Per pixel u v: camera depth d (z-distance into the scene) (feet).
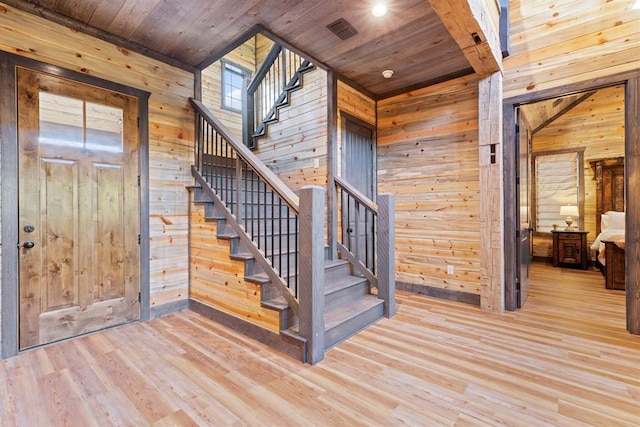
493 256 10.65
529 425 5.17
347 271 11.62
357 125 13.32
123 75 9.82
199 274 10.85
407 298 12.47
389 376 6.70
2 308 7.57
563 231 19.34
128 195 9.85
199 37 9.74
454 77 12.22
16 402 5.82
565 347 7.99
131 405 5.75
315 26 9.21
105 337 8.78
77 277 8.79
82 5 8.16
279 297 8.91
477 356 7.55
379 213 10.45
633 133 8.76
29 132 8.05
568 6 9.76
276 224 12.37
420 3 8.20
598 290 13.64
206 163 11.46
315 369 7.01
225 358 7.55
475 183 11.75
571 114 20.57
